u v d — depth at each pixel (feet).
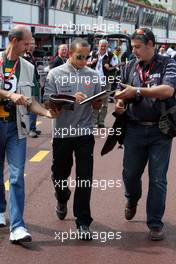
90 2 106.01
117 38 53.26
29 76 18.44
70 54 18.66
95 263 16.79
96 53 43.24
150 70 18.22
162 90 17.54
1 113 18.16
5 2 97.60
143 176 27.32
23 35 17.89
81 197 18.80
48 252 17.63
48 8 106.11
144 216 21.27
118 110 18.75
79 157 18.86
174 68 17.99
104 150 19.65
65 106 17.95
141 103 18.26
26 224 20.31
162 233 18.85
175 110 18.13
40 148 36.19
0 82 18.10
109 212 21.71
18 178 18.22
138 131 18.72
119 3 120.26
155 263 16.83
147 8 158.10
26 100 17.38
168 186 25.70
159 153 18.53
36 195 24.21
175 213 21.71
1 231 19.53
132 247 18.16
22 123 18.28
